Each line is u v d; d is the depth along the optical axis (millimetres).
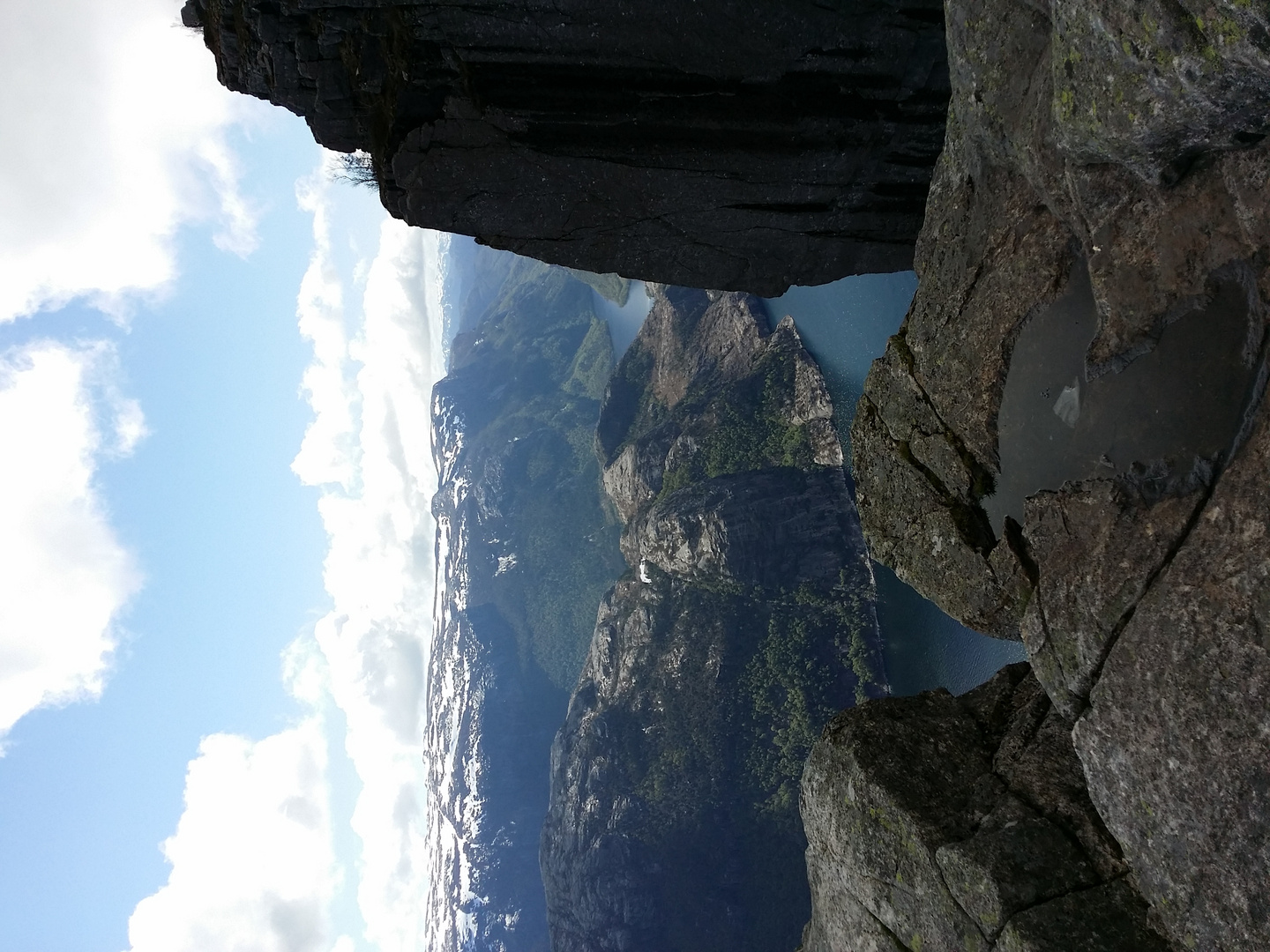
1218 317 6027
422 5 12234
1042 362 7766
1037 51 7055
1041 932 6891
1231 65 4914
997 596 8727
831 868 9500
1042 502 7332
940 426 9219
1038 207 7656
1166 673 6055
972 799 8289
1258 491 5652
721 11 12656
